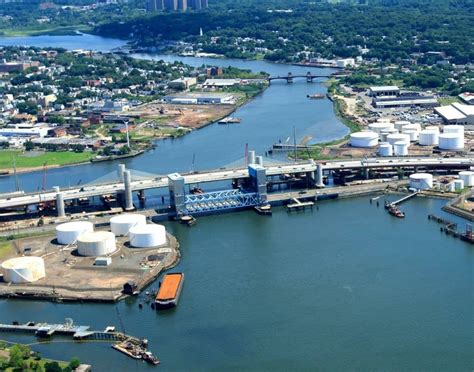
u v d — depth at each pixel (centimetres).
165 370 18650
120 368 18725
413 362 18812
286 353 19362
